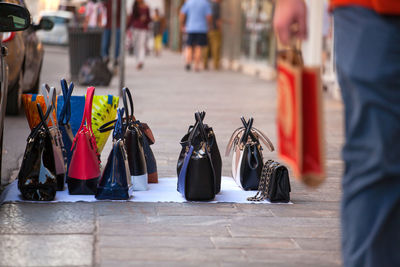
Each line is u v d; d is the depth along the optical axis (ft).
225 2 146.20
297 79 14.53
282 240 24.18
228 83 100.53
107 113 33.27
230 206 28.91
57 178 30.17
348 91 15.90
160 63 150.61
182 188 29.55
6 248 22.35
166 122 54.95
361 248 15.69
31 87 59.98
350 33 15.49
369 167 15.21
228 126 54.65
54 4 184.34
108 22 101.96
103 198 29.17
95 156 30.22
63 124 31.55
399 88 15.05
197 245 23.24
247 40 128.67
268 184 29.96
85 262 21.16
